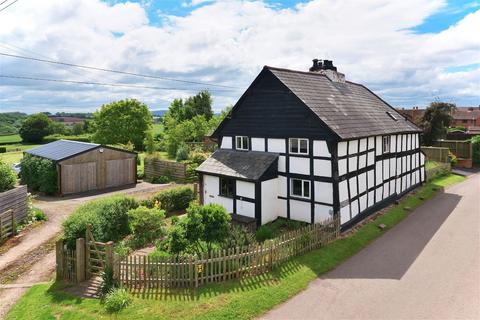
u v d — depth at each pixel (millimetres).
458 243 17391
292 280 13391
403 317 11117
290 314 11320
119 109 59500
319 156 18781
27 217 21328
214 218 14469
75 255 13266
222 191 21516
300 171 19672
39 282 13852
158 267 12609
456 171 39000
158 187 31906
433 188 29922
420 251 16484
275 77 20391
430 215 22469
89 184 30422
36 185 29578
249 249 13516
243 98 22219
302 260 15023
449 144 43312
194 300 11727
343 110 21500
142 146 60062
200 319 10781
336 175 18250
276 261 14266
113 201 18141
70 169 28922
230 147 23656
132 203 19109
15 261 15828
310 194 19375
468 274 13984
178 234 14633
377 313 11344
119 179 32719
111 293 11852
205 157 37438
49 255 16453
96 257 13641
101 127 59844
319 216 19078
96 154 30734
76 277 13211
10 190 19922
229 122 23531
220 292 12258
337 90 24281
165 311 11117
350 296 12430
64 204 25625
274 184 20516
